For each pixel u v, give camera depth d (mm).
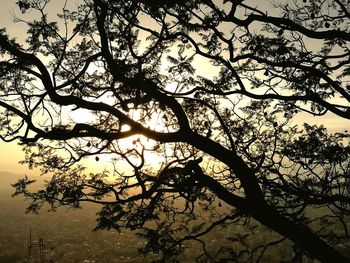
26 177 7508
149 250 7852
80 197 6719
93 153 6883
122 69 6586
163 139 5930
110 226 6988
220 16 6223
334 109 6289
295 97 6410
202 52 6668
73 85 7430
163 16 6516
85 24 7242
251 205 5824
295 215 6762
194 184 6176
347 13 6289
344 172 6871
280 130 7898
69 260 84688
